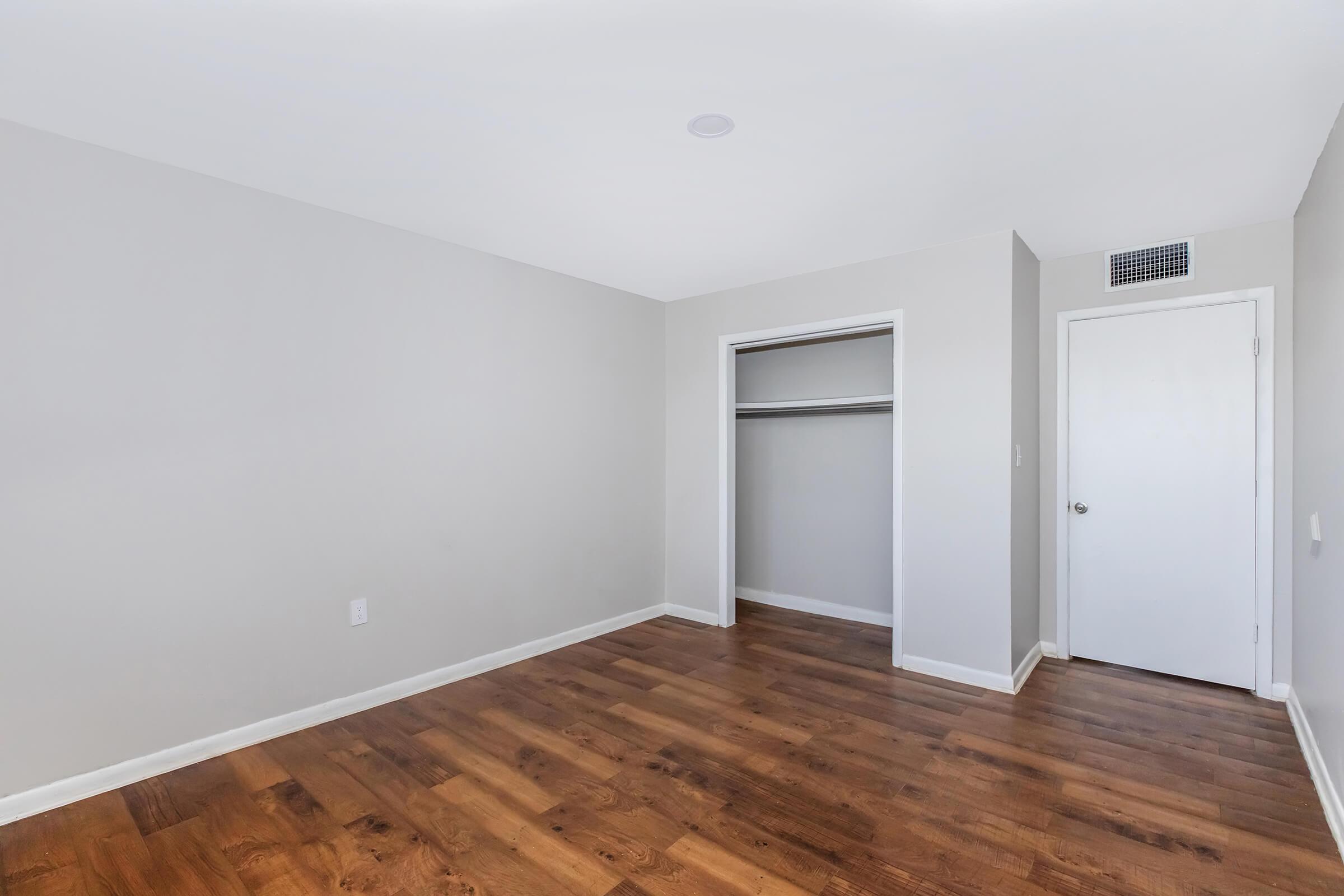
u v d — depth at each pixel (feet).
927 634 11.49
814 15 5.29
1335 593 7.09
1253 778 7.80
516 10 5.23
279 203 9.09
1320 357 8.05
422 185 8.73
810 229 10.43
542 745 8.75
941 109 6.79
